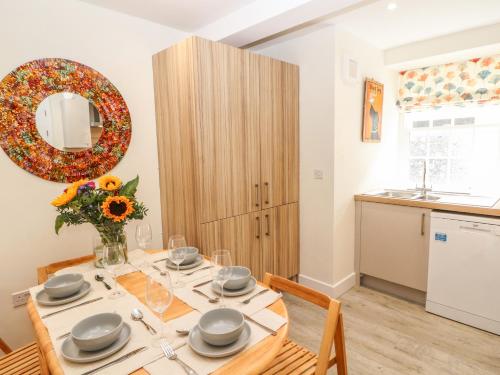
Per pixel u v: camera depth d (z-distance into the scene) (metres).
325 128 2.59
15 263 1.91
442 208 2.35
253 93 2.34
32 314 1.22
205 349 0.96
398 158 3.59
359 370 1.87
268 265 2.62
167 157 2.37
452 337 2.17
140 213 1.73
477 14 2.37
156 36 2.41
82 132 2.08
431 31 2.69
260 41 2.72
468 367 1.88
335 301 1.18
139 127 2.37
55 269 1.77
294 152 2.75
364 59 2.86
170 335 1.05
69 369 0.90
